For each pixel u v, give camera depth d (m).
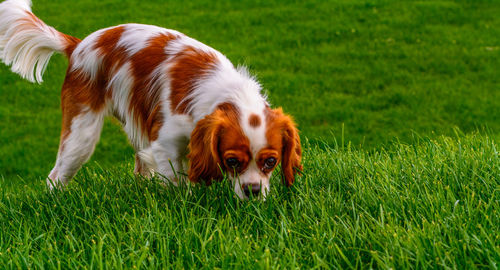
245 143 4.21
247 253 3.43
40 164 9.92
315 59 15.38
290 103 12.52
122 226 4.11
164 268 3.42
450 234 3.62
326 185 4.92
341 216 4.10
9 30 5.75
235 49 16.14
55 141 11.25
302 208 4.36
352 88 13.38
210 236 3.74
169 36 5.25
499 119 11.09
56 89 14.23
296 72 14.55
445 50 15.55
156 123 4.98
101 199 4.73
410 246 3.45
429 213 4.03
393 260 3.27
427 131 10.59
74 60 5.50
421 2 19.97
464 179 4.64
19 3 5.83
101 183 5.18
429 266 3.32
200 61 4.97
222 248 3.55
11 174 9.44
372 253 3.30
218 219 4.29
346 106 12.26
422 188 4.60
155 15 19.50
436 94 12.73
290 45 16.55
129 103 5.26
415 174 4.85
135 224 3.98
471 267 3.22
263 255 3.38
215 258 3.55
